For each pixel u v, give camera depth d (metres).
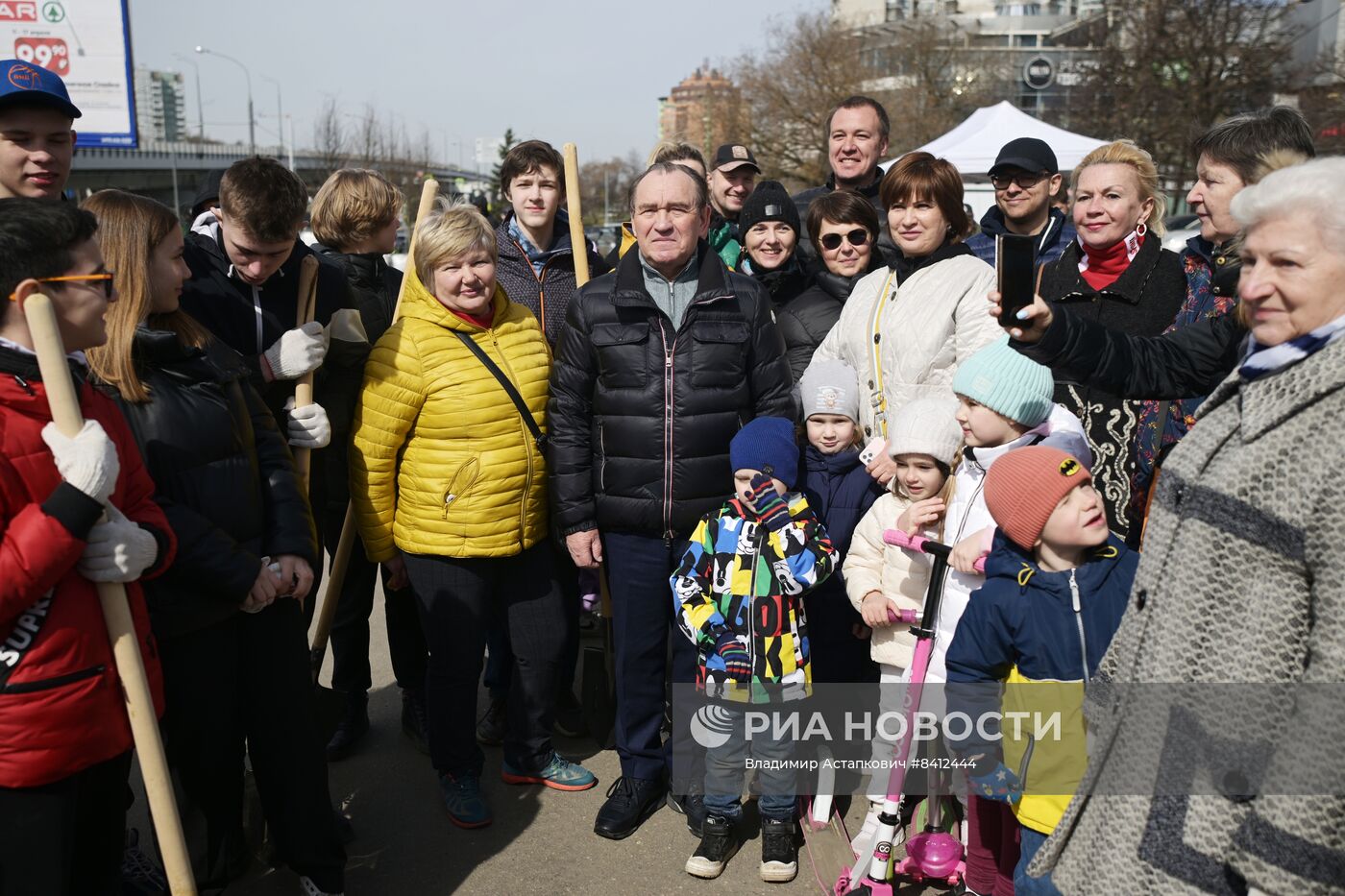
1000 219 4.86
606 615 3.74
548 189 4.08
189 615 2.46
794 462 2.99
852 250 3.79
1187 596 1.65
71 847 2.12
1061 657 2.21
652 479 3.14
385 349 3.17
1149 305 3.24
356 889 2.95
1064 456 2.22
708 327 3.13
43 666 2.00
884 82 41.94
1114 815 1.77
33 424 1.98
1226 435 1.67
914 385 3.26
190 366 2.51
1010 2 66.62
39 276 1.96
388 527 3.25
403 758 3.77
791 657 2.97
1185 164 21.09
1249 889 1.54
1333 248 1.54
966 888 2.68
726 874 3.04
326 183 3.89
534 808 3.41
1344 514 1.46
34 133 3.03
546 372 3.34
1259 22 20.83
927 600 2.70
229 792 2.72
